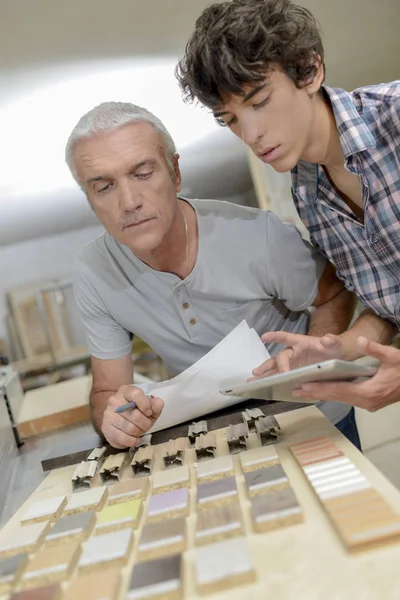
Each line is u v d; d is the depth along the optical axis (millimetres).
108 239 1161
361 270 1072
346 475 629
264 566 500
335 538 522
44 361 3832
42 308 4434
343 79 3025
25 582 541
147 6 1663
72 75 1878
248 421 905
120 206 932
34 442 1534
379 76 3088
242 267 1111
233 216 1121
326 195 1039
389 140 893
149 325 1176
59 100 1989
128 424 929
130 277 1132
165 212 960
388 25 2443
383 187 927
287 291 1146
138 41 1813
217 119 904
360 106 917
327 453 713
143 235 956
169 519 614
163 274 1104
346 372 699
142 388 1021
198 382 1021
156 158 938
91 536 623
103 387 1192
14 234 4531
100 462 915
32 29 1620
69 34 1687
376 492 578
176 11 1721
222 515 593
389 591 436
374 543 491
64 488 847
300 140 846
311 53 793
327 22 2291
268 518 560
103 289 1156
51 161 2535
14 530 675
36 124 2107
